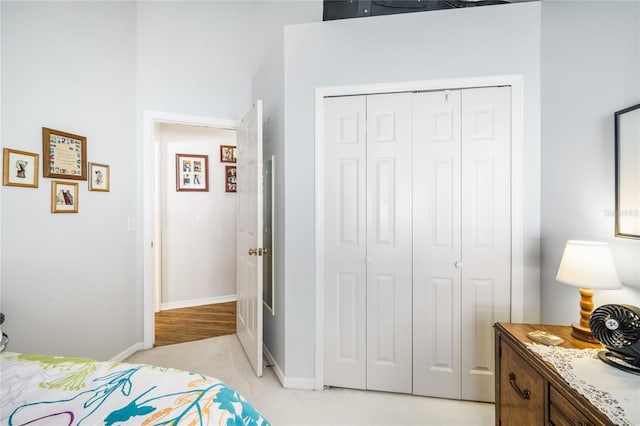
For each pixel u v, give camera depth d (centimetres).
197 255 355
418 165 179
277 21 273
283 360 192
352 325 186
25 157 156
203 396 76
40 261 164
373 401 175
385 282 183
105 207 209
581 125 141
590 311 121
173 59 249
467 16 173
